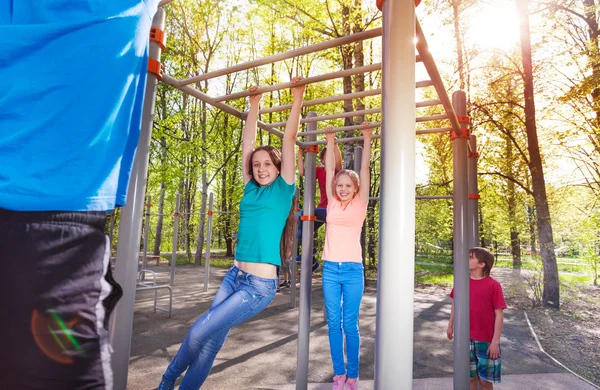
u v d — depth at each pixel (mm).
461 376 2350
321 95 15016
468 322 2398
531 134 8695
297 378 2758
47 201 674
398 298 965
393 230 991
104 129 763
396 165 1007
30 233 657
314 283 9773
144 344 4227
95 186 741
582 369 3867
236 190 18688
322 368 3615
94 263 728
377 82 13180
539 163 8547
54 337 639
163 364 3604
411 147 1016
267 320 5547
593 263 8453
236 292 1841
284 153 2070
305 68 15438
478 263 2783
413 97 1042
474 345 2695
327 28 10258
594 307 7008
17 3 742
